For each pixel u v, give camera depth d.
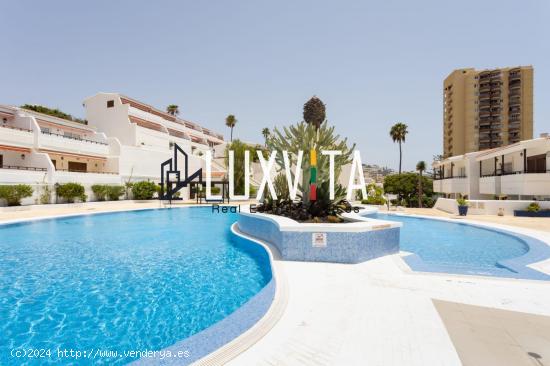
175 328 5.28
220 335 4.09
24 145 29.58
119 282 7.73
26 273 8.48
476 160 30.81
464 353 3.61
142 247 12.20
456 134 81.00
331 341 3.95
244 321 4.49
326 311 4.92
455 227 17.89
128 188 38.62
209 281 7.86
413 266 7.93
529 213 20.61
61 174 30.12
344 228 8.35
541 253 9.58
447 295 5.68
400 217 23.34
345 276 6.98
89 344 4.73
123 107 46.22
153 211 28.56
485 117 78.31
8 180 25.50
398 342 3.91
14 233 15.68
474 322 4.49
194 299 6.62
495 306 5.13
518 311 4.91
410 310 4.96
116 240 13.78
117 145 39.25
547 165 22.72
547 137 21.78
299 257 8.54
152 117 53.31
